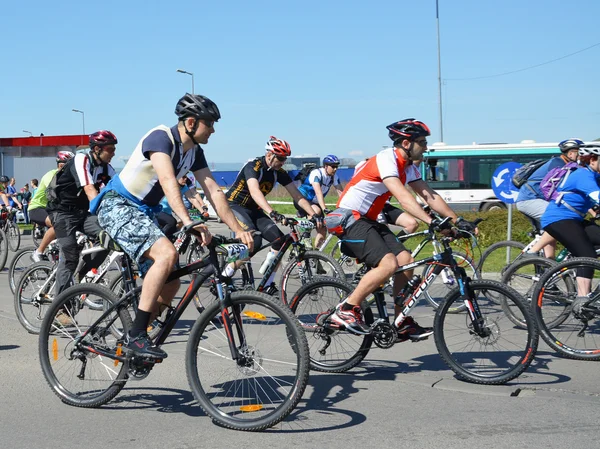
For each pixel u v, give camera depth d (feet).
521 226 45.88
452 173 86.99
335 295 16.63
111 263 20.56
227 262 13.15
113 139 20.49
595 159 19.08
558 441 11.80
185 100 13.15
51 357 14.49
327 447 11.70
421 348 18.80
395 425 12.73
